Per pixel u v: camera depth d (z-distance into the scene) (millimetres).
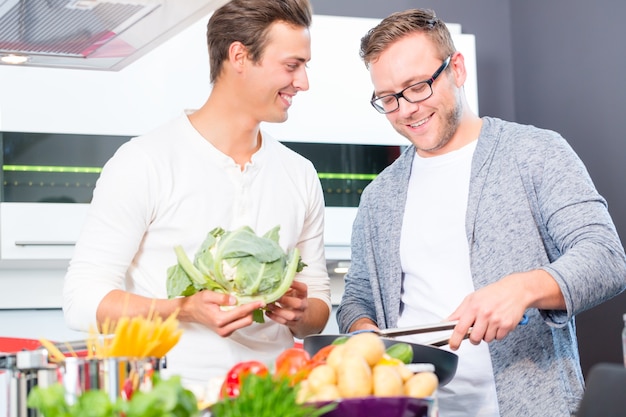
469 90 3455
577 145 3609
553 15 3732
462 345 2064
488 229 2035
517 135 2090
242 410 1023
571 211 1947
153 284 1987
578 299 1817
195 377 1938
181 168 1981
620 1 3285
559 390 1967
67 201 3164
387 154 3424
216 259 1714
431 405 1160
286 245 2088
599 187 3475
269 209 2059
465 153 2150
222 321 1693
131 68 3186
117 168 1955
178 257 1756
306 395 1143
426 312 2129
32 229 3125
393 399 1149
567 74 3648
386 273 2227
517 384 1969
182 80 3217
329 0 3869
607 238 1902
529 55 3932
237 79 1963
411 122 2107
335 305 3672
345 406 1146
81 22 2145
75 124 3143
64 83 3137
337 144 3387
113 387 1239
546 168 2016
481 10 4062
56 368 1299
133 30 2232
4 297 3412
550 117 3791
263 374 1222
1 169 3111
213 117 2025
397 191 2240
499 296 1754
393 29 2084
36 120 3113
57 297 3455
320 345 1656
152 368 1285
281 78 1939
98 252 1923
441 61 2084
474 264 2037
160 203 1963
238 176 2023
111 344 1335
